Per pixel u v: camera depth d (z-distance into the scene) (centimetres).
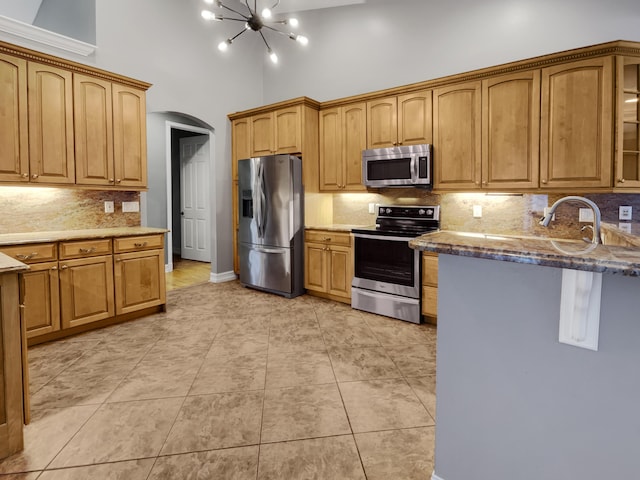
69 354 254
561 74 276
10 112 268
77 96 303
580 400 105
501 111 302
